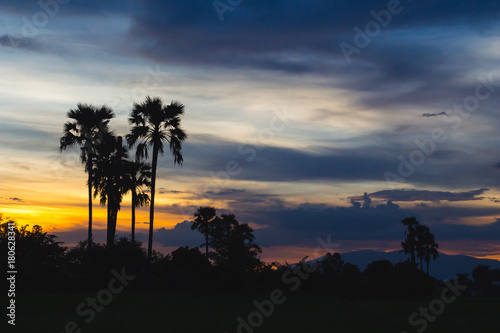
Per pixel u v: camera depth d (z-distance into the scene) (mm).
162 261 42688
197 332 18469
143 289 38125
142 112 41656
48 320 21281
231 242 35750
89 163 45062
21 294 33469
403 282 40781
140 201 52219
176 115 41719
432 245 68312
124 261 41031
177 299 31328
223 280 34562
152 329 18969
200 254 42000
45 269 37781
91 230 42219
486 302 40188
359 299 38656
